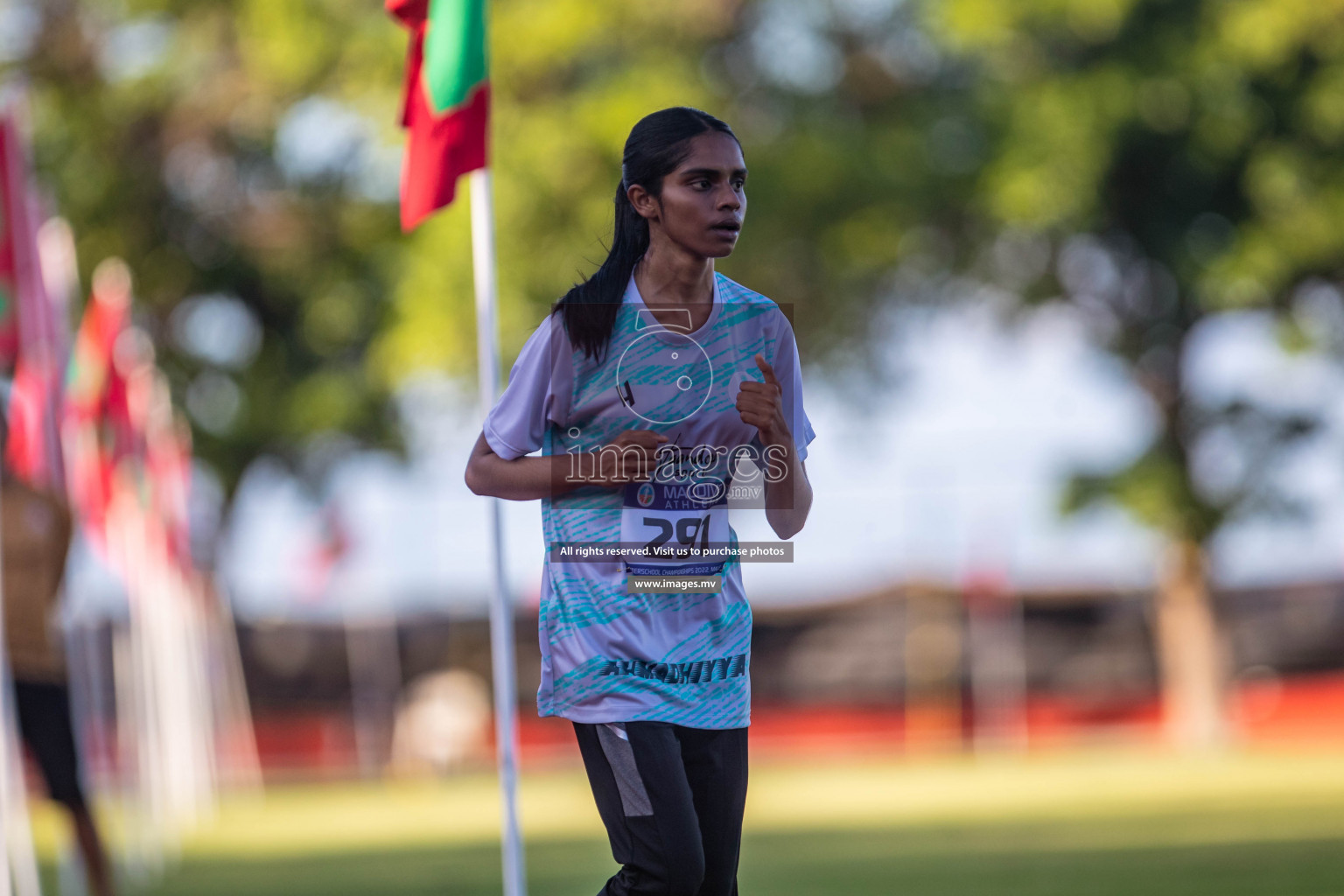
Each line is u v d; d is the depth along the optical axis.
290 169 65.38
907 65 65.81
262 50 62.34
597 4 59.72
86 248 64.88
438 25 17.38
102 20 65.81
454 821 40.84
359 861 30.78
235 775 62.44
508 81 59.94
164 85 64.75
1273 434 70.94
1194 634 72.38
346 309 66.25
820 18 63.59
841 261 63.22
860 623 76.19
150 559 41.69
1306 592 75.12
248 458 68.38
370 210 65.19
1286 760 58.69
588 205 58.25
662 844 11.64
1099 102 63.59
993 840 30.45
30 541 20.69
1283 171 64.88
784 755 74.94
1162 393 71.75
